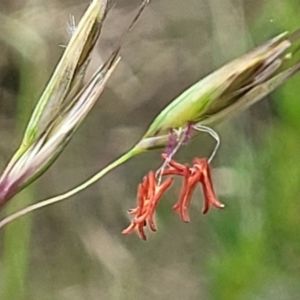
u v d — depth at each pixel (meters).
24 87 0.11
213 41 0.13
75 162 0.17
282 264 0.11
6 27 0.12
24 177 0.07
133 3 0.17
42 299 0.15
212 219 0.12
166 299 0.15
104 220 0.16
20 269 0.10
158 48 0.17
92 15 0.07
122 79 0.17
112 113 0.17
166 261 0.16
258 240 0.11
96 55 0.11
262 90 0.07
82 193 0.17
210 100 0.07
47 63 0.13
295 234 0.11
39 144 0.07
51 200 0.07
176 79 0.17
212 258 0.13
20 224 0.10
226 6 0.13
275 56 0.07
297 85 0.11
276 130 0.12
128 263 0.16
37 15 0.15
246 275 0.11
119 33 0.17
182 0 0.17
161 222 0.16
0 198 0.07
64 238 0.16
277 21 0.12
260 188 0.12
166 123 0.07
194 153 0.16
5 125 0.15
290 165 0.12
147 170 0.17
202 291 0.15
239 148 0.13
